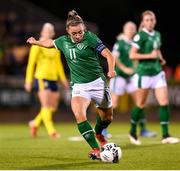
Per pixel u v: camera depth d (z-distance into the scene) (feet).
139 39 98.53
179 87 208.44
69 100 203.72
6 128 157.28
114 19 268.21
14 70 220.02
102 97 73.92
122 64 122.72
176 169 65.77
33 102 203.51
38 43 73.92
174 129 148.25
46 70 115.55
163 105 100.94
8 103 202.39
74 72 72.84
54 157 79.82
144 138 116.78
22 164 71.36
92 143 71.51
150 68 99.09
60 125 171.63
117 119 196.54
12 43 224.53
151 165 69.62
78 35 69.67
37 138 118.11
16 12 228.02
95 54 72.33
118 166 68.39
